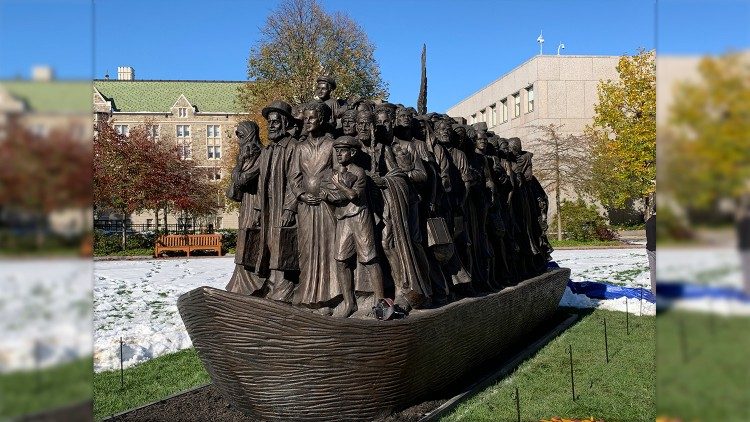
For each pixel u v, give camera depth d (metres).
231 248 36.84
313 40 36.88
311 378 5.21
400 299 6.18
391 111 7.20
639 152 32.34
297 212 6.47
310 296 6.05
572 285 15.73
